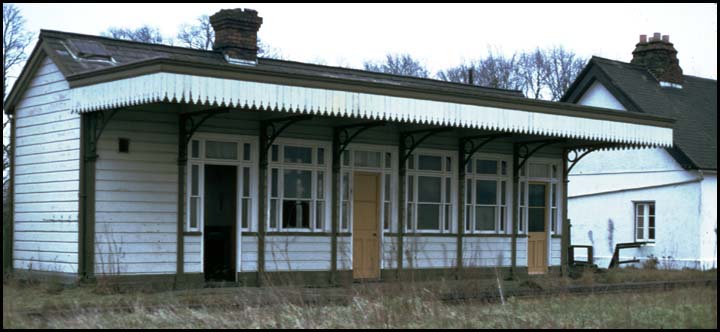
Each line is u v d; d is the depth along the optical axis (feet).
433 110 51.52
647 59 94.32
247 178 52.19
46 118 52.31
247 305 39.40
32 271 52.37
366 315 38.32
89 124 48.14
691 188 80.28
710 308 44.06
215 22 60.03
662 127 64.28
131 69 43.34
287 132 53.67
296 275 53.01
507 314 40.86
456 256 60.70
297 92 46.03
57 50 51.01
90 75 46.42
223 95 43.34
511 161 64.85
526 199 65.67
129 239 48.16
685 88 94.73
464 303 43.42
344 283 51.47
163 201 49.34
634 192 84.79
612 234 86.38
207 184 54.44
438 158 61.00
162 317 36.81
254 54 60.08
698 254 79.30
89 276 47.19
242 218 51.75
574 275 64.75
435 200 60.54
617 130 61.21
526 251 65.16
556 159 68.18
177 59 41.78
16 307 39.17
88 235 47.34
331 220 55.11
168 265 49.24
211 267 53.93
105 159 47.73
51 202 51.21
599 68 89.15
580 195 89.35
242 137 51.88
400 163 58.65
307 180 54.70
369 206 57.62
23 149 54.60
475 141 62.44
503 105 54.85
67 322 35.27
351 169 56.49
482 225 63.10
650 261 78.48
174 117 49.90
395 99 49.93
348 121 54.54
